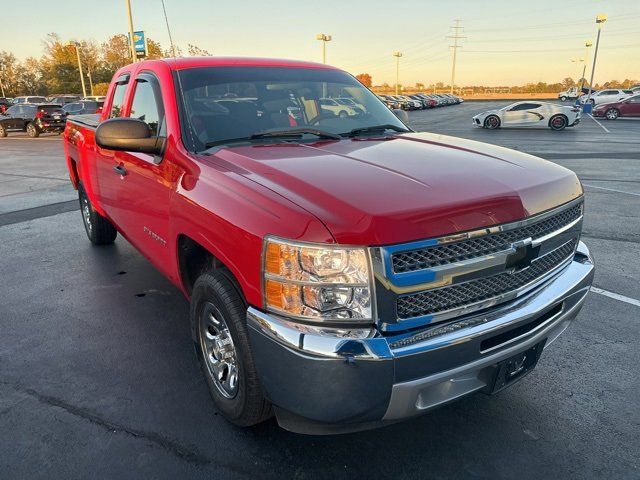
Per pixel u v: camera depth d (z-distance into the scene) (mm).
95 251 5875
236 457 2566
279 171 2373
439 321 2105
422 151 2807
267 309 2107
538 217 2314
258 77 3559
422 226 1972
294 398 2070
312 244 1939
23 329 3947
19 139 24781
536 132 22250
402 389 2002
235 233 2242
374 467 2500
